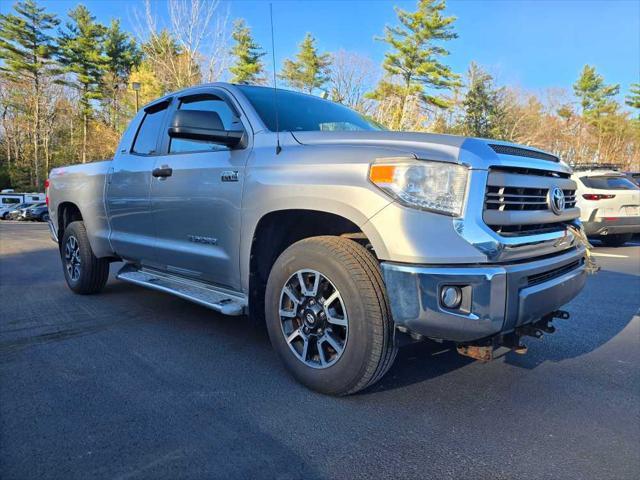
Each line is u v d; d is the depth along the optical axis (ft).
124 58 183.42
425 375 10.57
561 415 8.89
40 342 12.38
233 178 10.65
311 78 122.93
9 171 202.69
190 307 16.11
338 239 9.11
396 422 8.43
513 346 8.84
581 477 6.98
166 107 14.16
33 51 180.45
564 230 10.10
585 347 12.89
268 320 10.06
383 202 8.08
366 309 8.41
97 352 11.68
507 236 8.26
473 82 141.18
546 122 162.91
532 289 8.31
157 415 8.47
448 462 7.27
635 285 21.34
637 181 43.39
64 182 18.21
